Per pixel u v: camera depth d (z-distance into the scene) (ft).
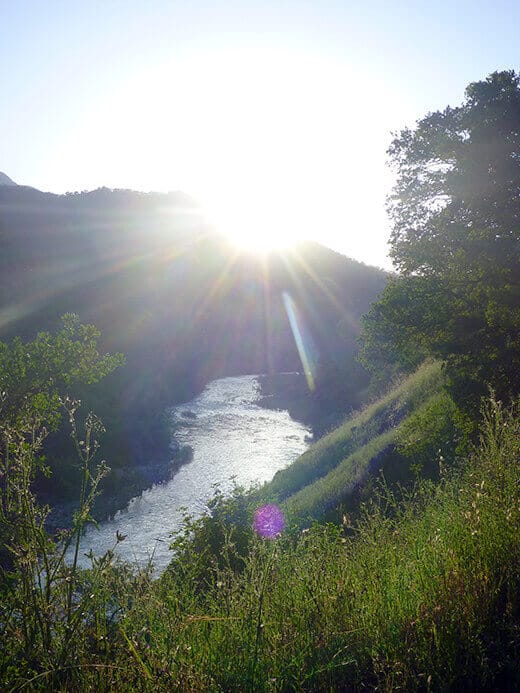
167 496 84.07
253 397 180.14
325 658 9.37
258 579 11.79
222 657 9.48
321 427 133.18
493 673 9.04
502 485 13.93
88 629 9.21
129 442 108.68
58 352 44.47
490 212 43.16
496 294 40.50
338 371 183.42
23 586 8.73
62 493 77.25
